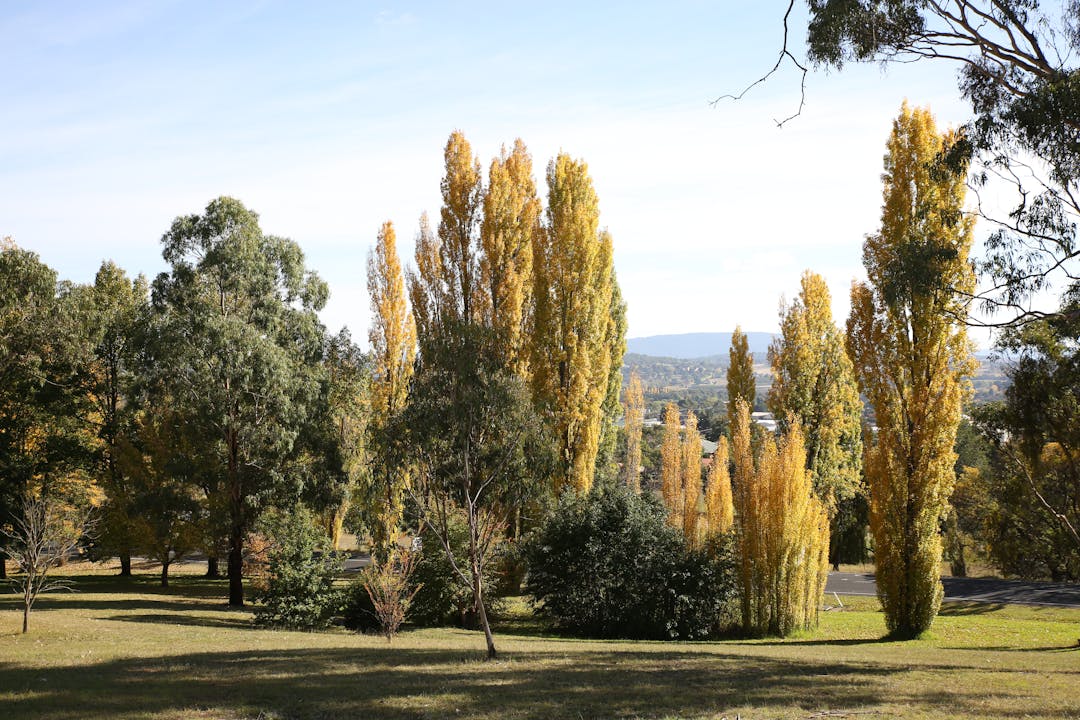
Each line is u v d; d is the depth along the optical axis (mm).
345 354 42469
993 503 48594
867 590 39719
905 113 27531
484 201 36062
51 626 22141
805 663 18125
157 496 34062
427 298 36125
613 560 30578
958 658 20344
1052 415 25312
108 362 46438
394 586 25109
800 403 44625
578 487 35844
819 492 44438
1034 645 25594
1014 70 18281
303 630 26484
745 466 32812
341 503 37406
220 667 15500
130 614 27328
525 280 36719
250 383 34094
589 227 36625
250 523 34812
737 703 12242
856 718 10938
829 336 45188
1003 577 48812
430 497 20625
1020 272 19469
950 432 26812
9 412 40469
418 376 18766
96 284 50500
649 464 87062
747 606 30688
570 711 11586
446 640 24500
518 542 32156
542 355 36281
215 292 36500
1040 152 17812
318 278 41406
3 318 41406
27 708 11375
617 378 49906
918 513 27125
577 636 30234
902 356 27312
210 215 37312
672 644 25750
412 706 11906
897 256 23078
